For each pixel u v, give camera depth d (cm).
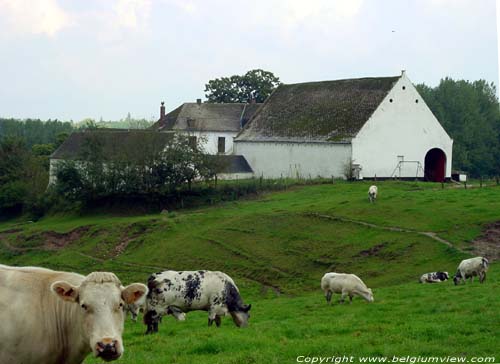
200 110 11662
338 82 9475
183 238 6519
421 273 4403
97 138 8888
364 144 8262
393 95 8425
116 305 1130
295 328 2166
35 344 1169
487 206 5616
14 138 10369
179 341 1980
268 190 8306
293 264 5297
